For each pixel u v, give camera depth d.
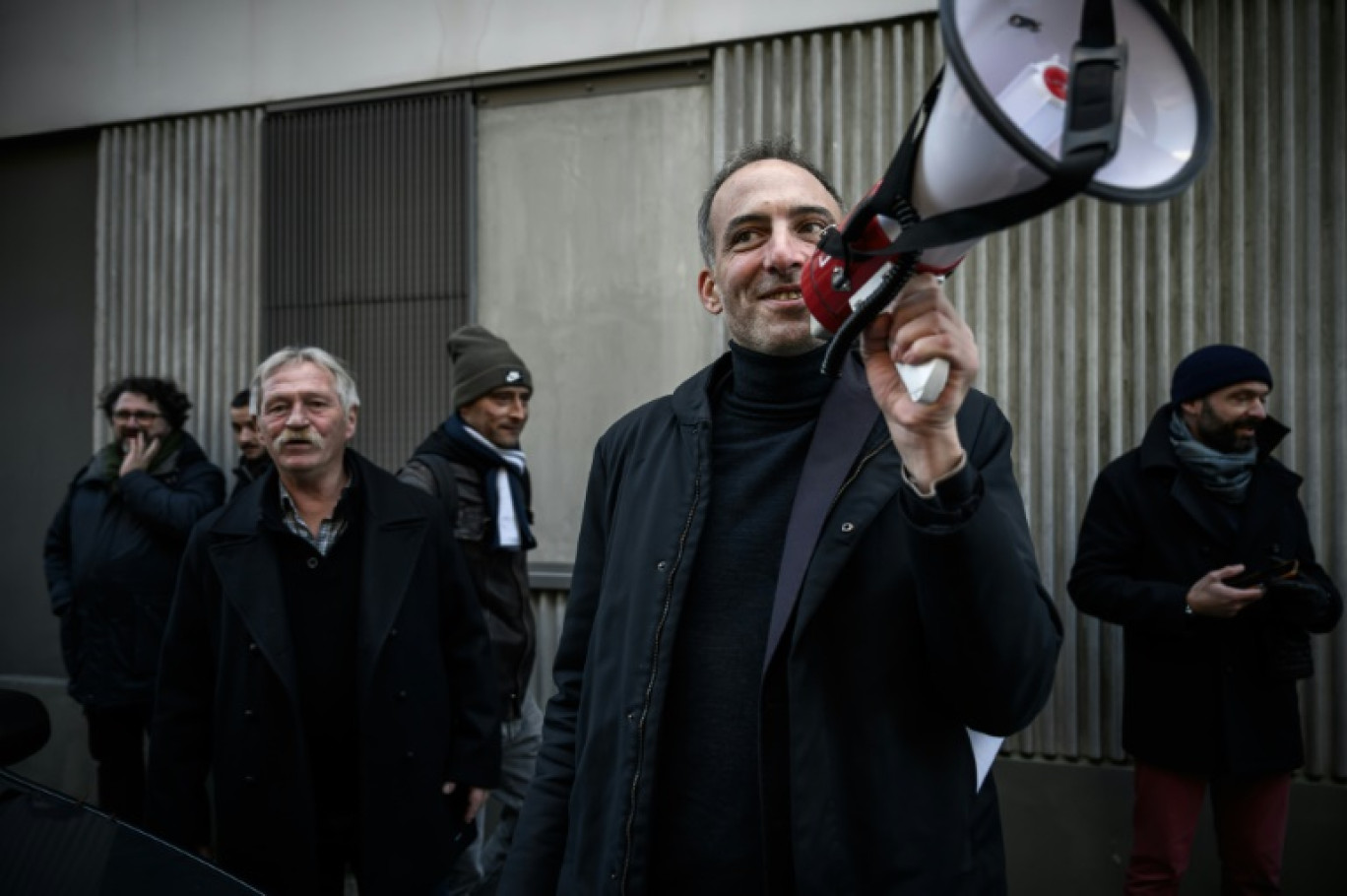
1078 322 3.63
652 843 1.34
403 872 2.36
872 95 3.84
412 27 4.42
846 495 1.30
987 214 0.82
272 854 2.29
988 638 1.11
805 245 1.41
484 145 4.35
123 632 3.82
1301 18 3.38
